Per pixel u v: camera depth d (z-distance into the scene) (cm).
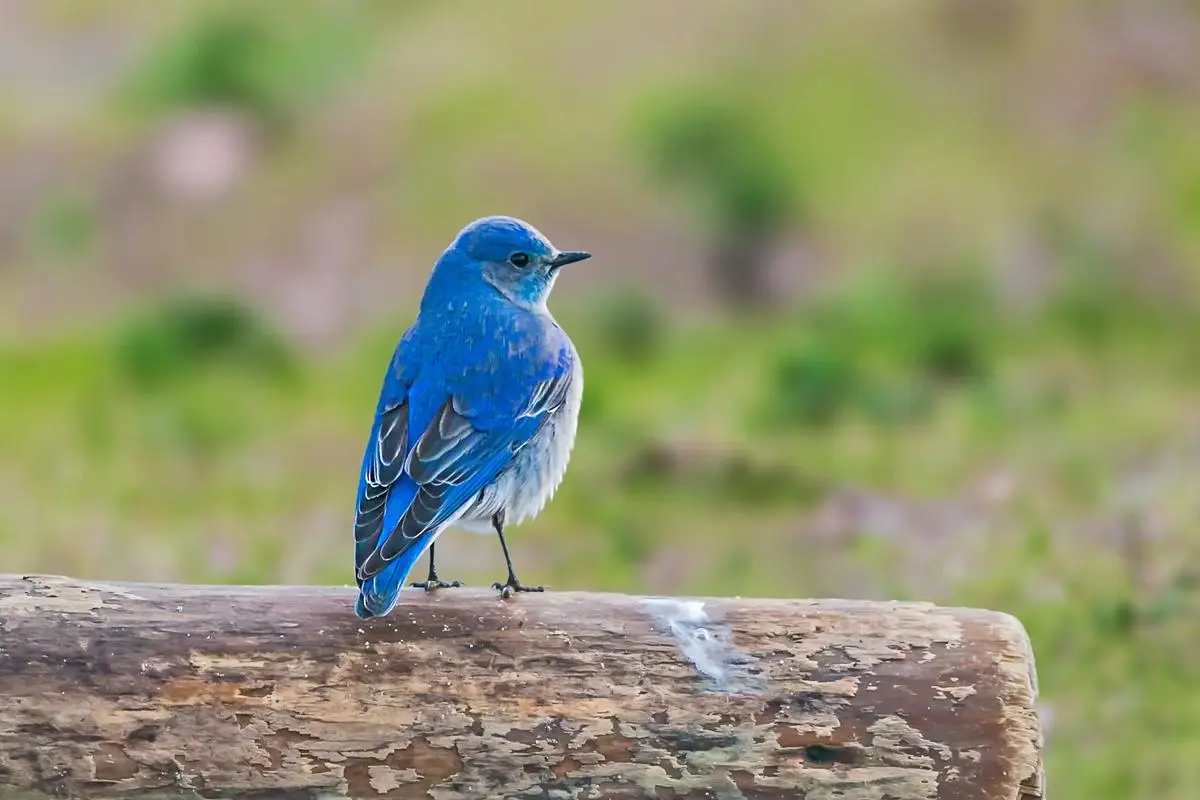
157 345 1900
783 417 1700
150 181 2256
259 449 1662
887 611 736
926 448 1612
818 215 2112
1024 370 1827
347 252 2072
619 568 1360
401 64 2403
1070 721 1092
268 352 1900
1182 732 1074
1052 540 1335
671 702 721
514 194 2108
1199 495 1398
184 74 2428
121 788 721
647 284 1998
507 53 2384
